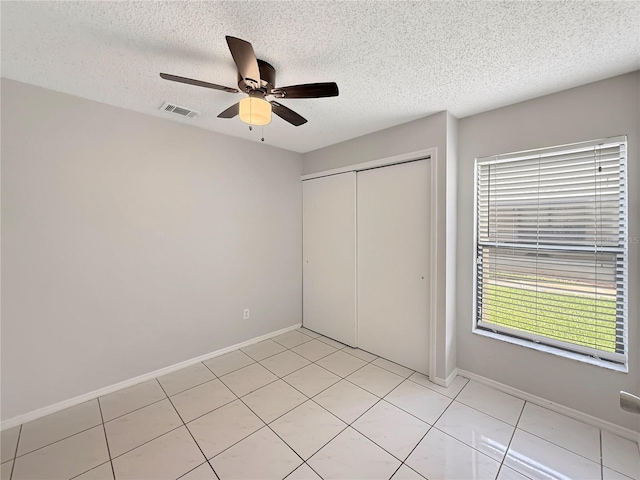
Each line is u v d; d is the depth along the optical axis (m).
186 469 1.59
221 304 3.01
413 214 2.63
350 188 3.14
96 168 2.22
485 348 2.41
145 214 2.47
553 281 2.14
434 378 2.46
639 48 1.54
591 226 1.97
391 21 1.34
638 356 1.78
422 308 2.59
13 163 1.90
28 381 1.98
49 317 2.05
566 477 1.54
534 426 1.92
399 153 2.67
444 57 1.64
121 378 2.38
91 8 1.27
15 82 1.90
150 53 1.61
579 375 1.97
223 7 1.26
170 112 2.42
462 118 2.51
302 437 1.83
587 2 1.22
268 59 1.65
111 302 2.32
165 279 2.61
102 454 1.69
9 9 1.26
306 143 3.30
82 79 1.89
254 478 1.54
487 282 2.47
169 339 2.64
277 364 2.80
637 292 1.79
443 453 1.70
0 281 1.88
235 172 3.07
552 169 2.11
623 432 1.82
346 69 1.76
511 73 1.80
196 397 2.26
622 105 1.81
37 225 1.99
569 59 1.65
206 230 2.87
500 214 2.38
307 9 1.27
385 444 1.77
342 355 2.99
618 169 1.86
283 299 3.60
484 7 1.26
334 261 3.36
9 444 1.76
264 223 3.36
